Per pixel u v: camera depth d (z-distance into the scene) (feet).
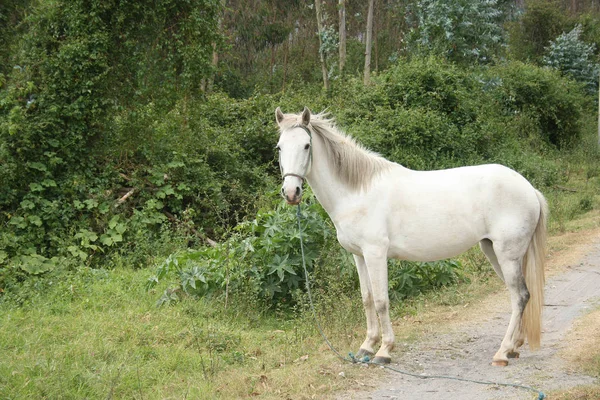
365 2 110.93
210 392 15.83
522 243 17.11
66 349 18.13
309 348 19.60
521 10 114.11
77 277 26.61
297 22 118.62
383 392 15.69
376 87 51.65
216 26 36.17
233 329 21.68
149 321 21.62
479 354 18.37
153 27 34.06
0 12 35.76
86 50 32.60
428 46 66.18
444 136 47.50
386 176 17.66
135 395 15.76
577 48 98.43
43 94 32.42
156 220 33.78
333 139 17.54
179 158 36.55
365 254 17.48
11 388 15.29
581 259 30.30
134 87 34.55
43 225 31.68
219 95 50.52
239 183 39.60
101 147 34.53
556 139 70.13
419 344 19.66
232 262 24.31
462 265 29.27
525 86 67.51
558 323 21.06
